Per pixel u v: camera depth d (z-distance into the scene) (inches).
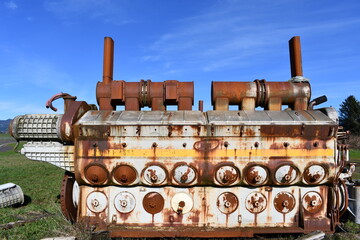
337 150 198.4
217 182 189.0
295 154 189.2
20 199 292.5
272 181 190.1
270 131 188.4
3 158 840.9
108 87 227.5
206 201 193.3
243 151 188.7
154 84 226.4
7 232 201.2
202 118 195.9
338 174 193.2
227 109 223.3
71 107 200.8
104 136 189.0
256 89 225.9
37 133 195.8
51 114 203.0
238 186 193.9
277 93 224.7
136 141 189.0
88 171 188.4
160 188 194.1
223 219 192.7
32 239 190.2
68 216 204.4
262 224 193.3
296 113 203.6
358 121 1419.8
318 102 237.1
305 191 196.2
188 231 183.3
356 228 210.7
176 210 192.2
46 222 221.5
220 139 188.9
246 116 197.6
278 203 194.1
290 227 192.5
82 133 189.0
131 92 223.9
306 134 189.3
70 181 209.5
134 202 193.3
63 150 196.4
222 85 224.4
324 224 193.0
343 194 204.4
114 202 193.9
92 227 186.9
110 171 188.7
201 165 187.8
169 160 188.5
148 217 192.9
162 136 188.7
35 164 660.7
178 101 224.1
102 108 226.2
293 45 253.3
